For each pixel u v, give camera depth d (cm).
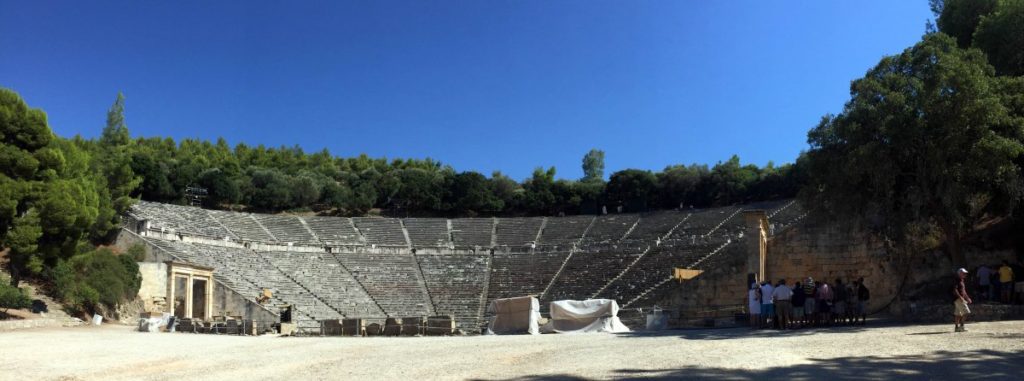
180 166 10006
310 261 7156
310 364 1725
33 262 3888
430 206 11231
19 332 3094
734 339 2162
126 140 11900
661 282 6188
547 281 6950
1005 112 2558
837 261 3800
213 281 5588
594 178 13650
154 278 5238
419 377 1420
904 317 2912
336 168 13075
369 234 8588
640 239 7988
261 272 6419
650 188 10912
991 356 1483
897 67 2878
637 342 2180
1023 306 2456
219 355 2002
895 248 3372
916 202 2688
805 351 1705
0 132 3934
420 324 3812
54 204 3966
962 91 2561
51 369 1659
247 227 7838
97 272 4650
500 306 3516
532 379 1331
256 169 11031
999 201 3016
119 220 6069
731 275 3994
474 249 8156
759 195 9944
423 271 7412
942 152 2586
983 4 3819
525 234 8756
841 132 2842
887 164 2694
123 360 1869
